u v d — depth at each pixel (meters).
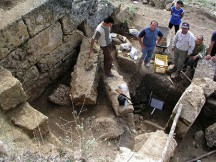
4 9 7.16
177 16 9.41
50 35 7.45
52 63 7.97
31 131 5.45
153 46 8.78
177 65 8.92
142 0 13.19
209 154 7.57
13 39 6.54
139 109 9.02
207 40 10.72
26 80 7.38
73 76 7.80
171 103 9.07
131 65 8.84
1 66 6.16
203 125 8.35
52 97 7.72
